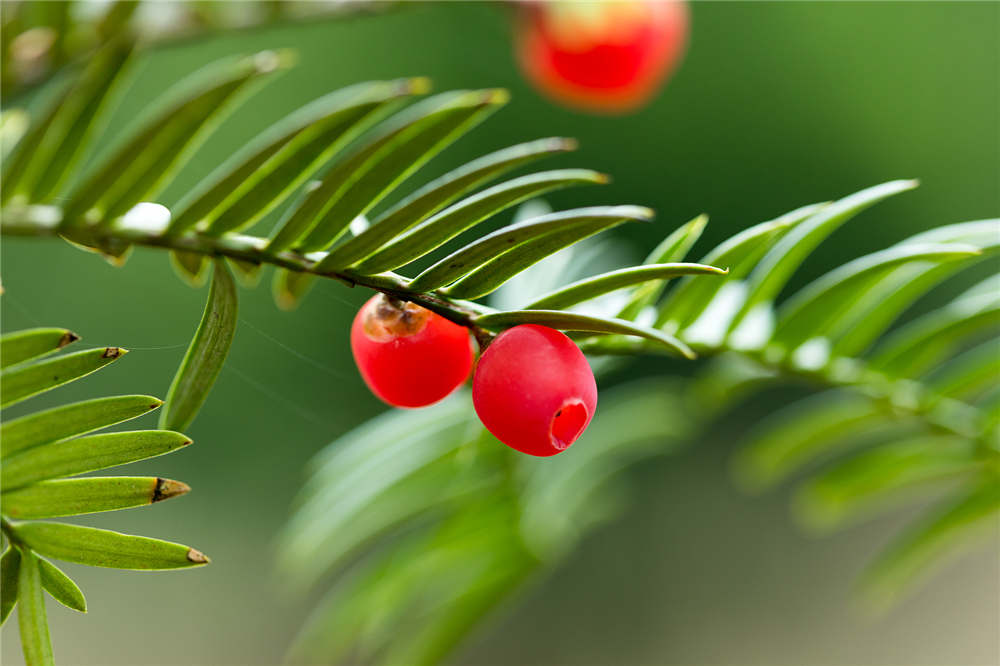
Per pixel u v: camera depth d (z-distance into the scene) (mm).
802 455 366
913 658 837
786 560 884
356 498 333
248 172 226
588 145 950
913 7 956
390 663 373
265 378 799
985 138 956
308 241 232
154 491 228
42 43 245
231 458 829
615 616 852
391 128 225
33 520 227
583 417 227
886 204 962
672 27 336
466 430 335
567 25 327
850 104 966
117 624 820
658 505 888
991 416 300
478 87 937
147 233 231
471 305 230
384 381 233
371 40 921
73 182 252
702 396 380
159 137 228
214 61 873
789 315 282
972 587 890
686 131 951
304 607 830
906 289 285
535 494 361
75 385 733
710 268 223
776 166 967
